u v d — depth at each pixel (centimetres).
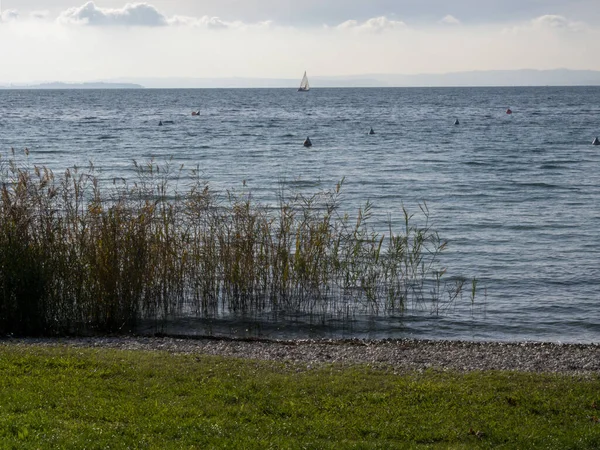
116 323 1246
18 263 1150
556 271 1789
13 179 1541
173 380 869
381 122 8869
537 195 3033
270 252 1446
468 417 761
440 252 1978
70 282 1212
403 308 1454
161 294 1367
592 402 811
